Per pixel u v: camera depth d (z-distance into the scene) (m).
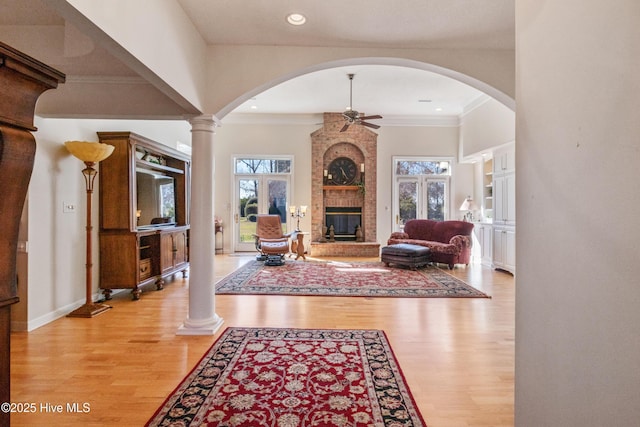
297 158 8.30
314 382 2.24
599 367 0.81
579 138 0.89
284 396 2.08
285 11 2.60
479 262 7.15
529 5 1.15
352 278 5.39
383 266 6.49
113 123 4.41
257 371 2.39
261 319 3.49
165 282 5.26
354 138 8.25
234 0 2.47
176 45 2.49
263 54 3.13
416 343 2.88
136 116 3.15
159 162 5.23
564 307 0.96
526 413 1.17
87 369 2.43
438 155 8.32
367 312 3.71
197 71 2.91
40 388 2.18
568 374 0.94
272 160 8.42
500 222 6.16
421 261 6.28
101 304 3.91
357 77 5.73
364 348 2.77
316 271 5.96
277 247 6.50
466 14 2.65
